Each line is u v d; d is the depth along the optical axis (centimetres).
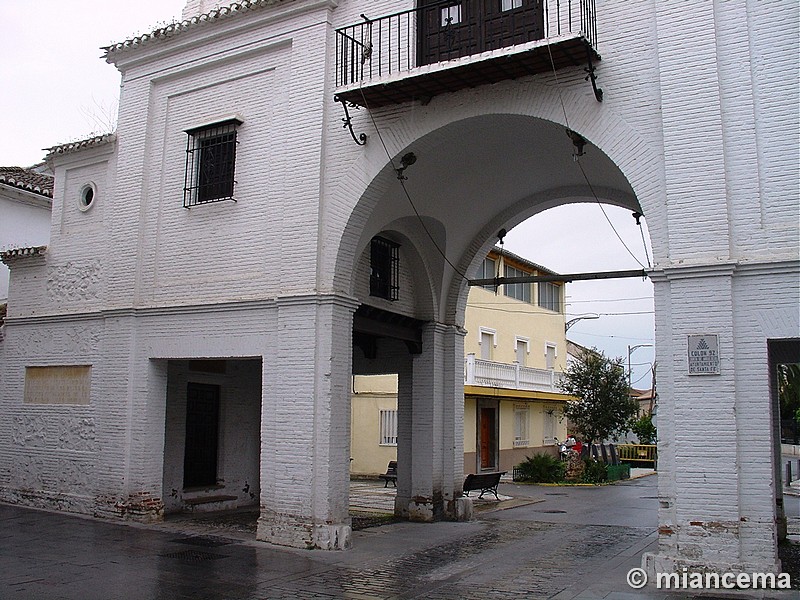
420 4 1090
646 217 887
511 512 1534
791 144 823
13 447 1413
